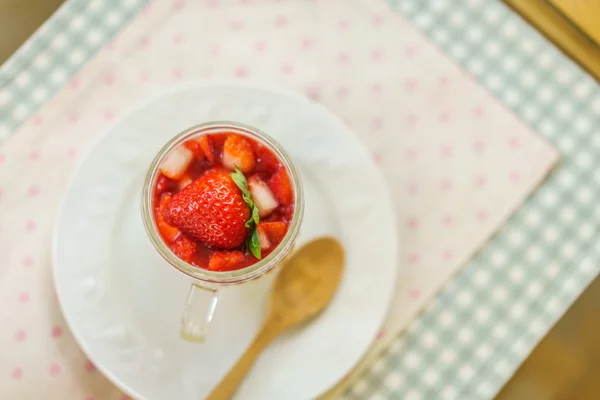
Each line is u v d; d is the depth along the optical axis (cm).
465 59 53
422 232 52
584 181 53
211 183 43
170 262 44
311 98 53
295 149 49
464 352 51
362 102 53
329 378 48
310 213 49
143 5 53
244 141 46
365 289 49
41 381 50
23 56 52
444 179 52
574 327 52
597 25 53
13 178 51
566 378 52
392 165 52
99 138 48
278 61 53
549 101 53
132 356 48
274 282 49
